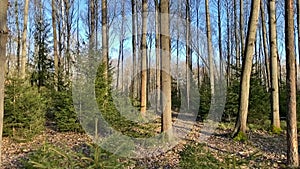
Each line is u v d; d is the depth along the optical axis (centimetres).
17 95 870
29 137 838
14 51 2125
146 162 611
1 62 436
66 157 479
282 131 983
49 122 1095
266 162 631
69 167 468
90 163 469
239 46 1941
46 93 1171
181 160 541
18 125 855
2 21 433
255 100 1102
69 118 939
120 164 480
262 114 1109
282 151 730
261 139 866
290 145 595
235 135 854
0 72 436
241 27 1446
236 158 554
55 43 1477
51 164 457
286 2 584
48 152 489
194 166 492
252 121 1105
